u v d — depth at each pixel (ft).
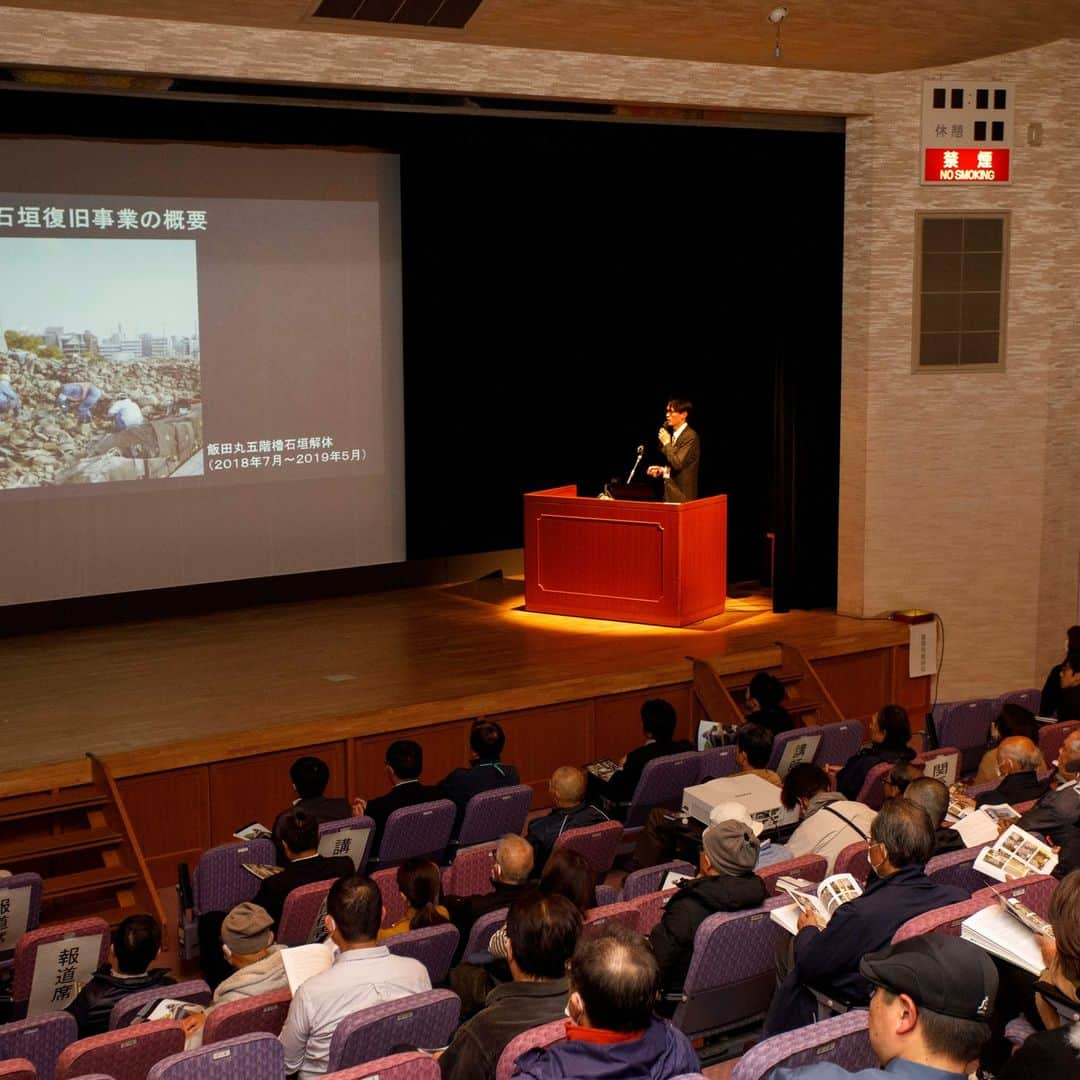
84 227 33.40
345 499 37.88
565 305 39.81
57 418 33.68
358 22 26.73
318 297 36.68
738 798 18.30
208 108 31.55
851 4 27.84
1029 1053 7.65
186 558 35.81
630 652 31.55
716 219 37.45
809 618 35.12
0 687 29.17
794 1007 12.43
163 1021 12.28
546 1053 8.20
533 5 26.43
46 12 25.14
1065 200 33.99
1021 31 31.30
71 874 23.17
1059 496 35.09
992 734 25.50
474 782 22.33
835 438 35.53
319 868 17.71
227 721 26.35
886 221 33.47
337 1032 11.44
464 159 37.29
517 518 40.70
